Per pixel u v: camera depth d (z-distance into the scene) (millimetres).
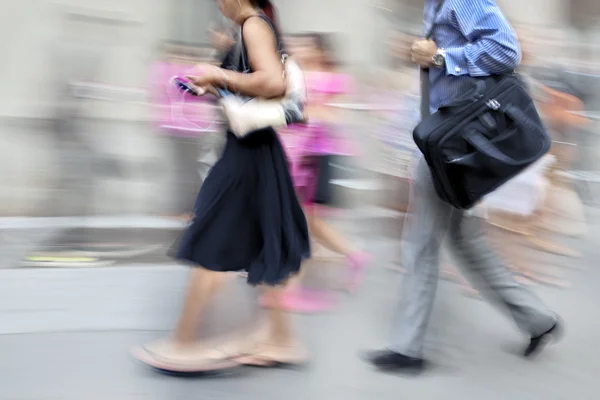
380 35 6371
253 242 3199
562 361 3668
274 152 3211
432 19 3361
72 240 5246
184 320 3342
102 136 5969
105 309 4043
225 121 3174
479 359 3652
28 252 4977
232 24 3225
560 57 6539
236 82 3039
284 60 3223
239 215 3158
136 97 6016
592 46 7891
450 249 3535
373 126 5586
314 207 4332
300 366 3484
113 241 5258
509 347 3809
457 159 3117
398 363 3451
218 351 3375
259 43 3084
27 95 6012
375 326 3967
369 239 5477
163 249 5156
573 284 4852
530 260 5195
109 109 6016
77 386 3193
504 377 3471
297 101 3146
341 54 6242
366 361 3555
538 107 5648
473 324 4082
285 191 3217
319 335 3846
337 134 4414
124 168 5891
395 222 5383
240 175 3143
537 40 6195
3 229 5426
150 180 5859
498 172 3148
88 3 6211
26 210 5805
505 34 3172
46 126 5914
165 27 6145
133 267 4781
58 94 5988
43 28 6121
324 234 4398
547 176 5668
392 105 5332
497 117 3156
